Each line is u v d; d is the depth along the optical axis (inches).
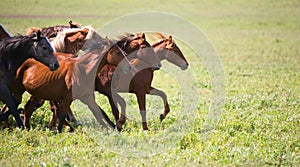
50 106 966.4
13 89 920.3
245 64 1955.0
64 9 3489.2
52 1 3774.6
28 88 896.9
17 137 840.3
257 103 1169.4
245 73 1722.4
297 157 778.8
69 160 729.6
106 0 4003.4
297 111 1103.6
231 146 834.2
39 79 887.7
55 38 1020.5
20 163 718.5
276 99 1241.4
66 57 916.6
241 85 1467.8
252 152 791.1
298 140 873.5
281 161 763.4
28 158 741.3
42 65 899.4
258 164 746.8
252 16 3686.0
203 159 758.5
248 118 1011.3
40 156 756.6
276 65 1937.7
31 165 708.7
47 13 3262.8
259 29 3171.8
